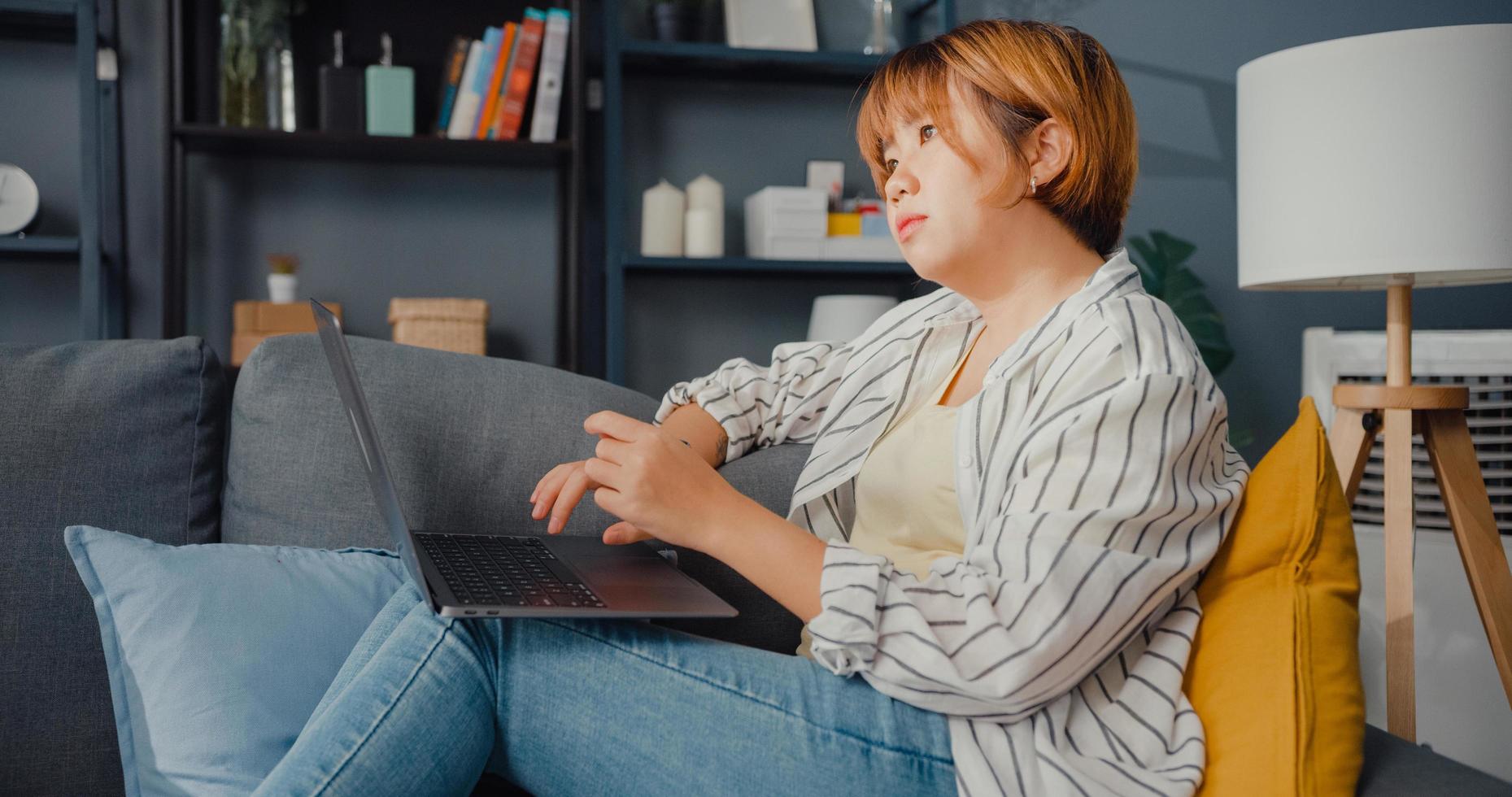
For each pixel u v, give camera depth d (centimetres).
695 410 122
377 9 279
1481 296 301
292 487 113
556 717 85
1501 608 152
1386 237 148
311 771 75
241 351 254
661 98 303
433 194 290
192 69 257
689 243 282
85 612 103
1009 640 73
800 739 78
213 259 277
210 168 276
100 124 265
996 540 78
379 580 105
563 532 118
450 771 81
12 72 266
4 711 99
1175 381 80
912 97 94
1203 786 74
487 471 117
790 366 125
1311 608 77
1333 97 152
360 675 82
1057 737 77
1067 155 91
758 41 288
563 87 274
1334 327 314
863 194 314
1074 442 79
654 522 83
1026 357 90
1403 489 156
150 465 110
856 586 78
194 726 91
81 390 109
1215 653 80
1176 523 79
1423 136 146
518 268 296
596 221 300
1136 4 312
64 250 245
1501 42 144
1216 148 314
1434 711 208
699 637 87
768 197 280
